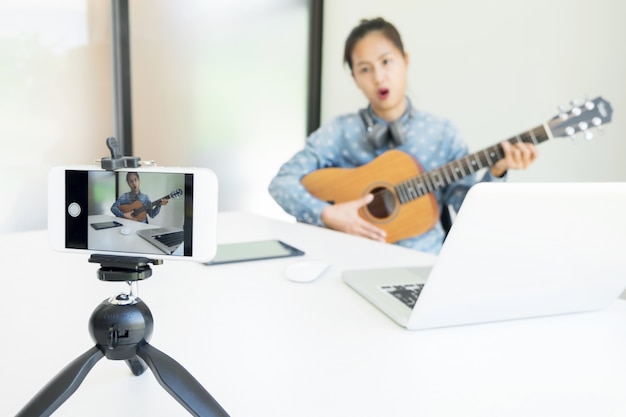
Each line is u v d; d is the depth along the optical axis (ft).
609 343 2.55
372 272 3.52
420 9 8.39
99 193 1.67
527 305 2.71
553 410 1.91
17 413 1.64
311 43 10.25
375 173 8.87
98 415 1.80
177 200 1.62
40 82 7.87
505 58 7.39
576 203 2.30
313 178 9.61
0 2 7.43
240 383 2.05
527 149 7.23
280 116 10.12
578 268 2.56
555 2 6.78
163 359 1.67
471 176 7.86
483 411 1.89
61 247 1.71
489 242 2.32
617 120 6.29
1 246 4.31
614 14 6.22
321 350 2.39
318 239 4.90
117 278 1.67
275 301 3.06
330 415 1.84
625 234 2.44
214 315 2.81
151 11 8.57
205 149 9.39
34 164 7.97
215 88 9.37
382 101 8.98
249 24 9.55
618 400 2.00
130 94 8.53
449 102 8.14
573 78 6.68
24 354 2.25
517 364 2.30
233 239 4.81
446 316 2.60
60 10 7.90
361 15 9.31
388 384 2.08
